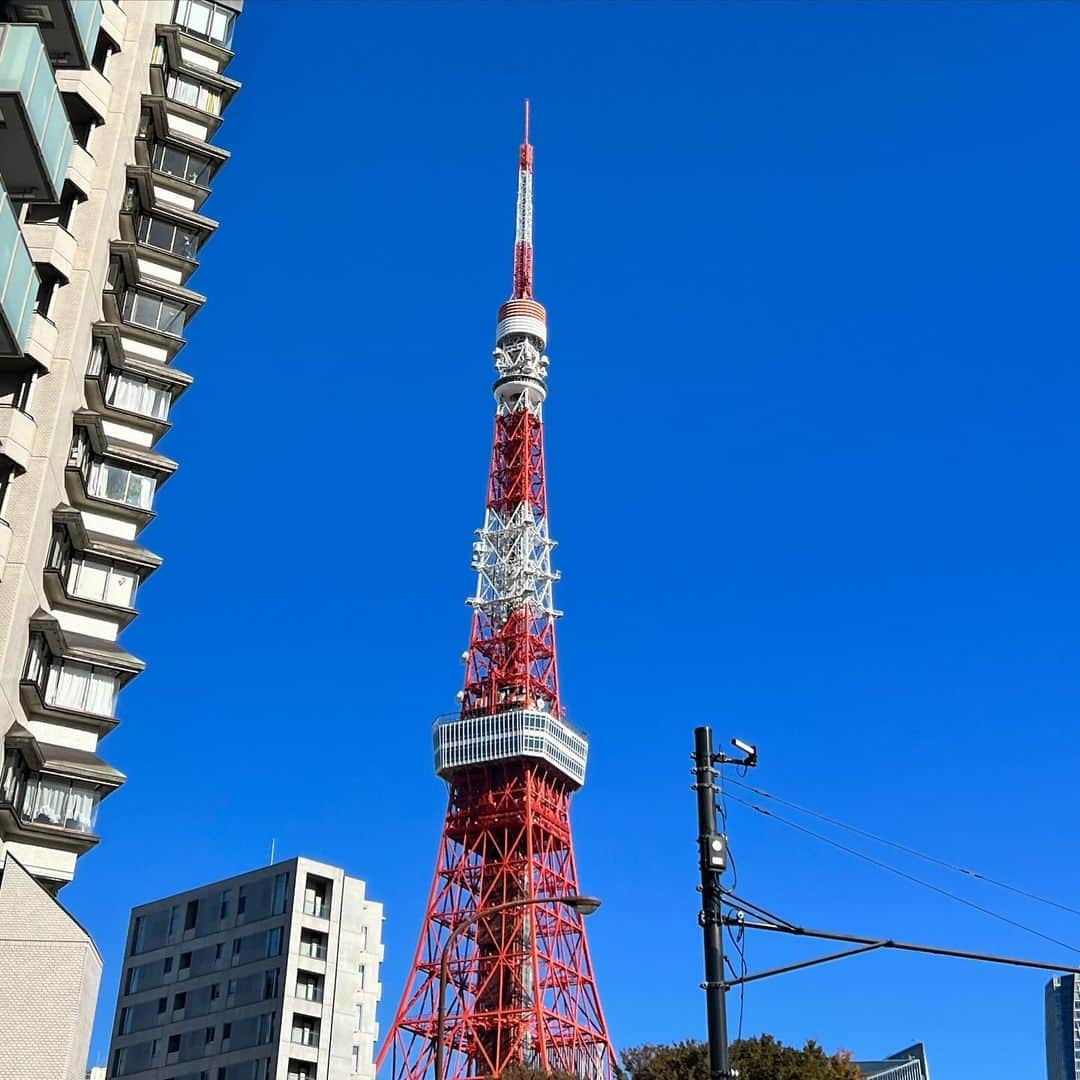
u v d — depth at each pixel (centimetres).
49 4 5625
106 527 7112
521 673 16588
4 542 5772
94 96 6656
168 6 8262
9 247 4803
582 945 14688
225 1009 12556
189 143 7969
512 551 17575
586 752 16638
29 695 6203
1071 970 3422
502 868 14862
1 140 5072
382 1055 12900
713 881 3244
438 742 16262
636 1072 9575
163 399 7519
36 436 6269
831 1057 9594
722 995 3161
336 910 12800
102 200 6938
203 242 8031
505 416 18525
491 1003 14162
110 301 7162
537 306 19212
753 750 3400
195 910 13500
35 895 5553
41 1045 5294
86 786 6419
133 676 6850
